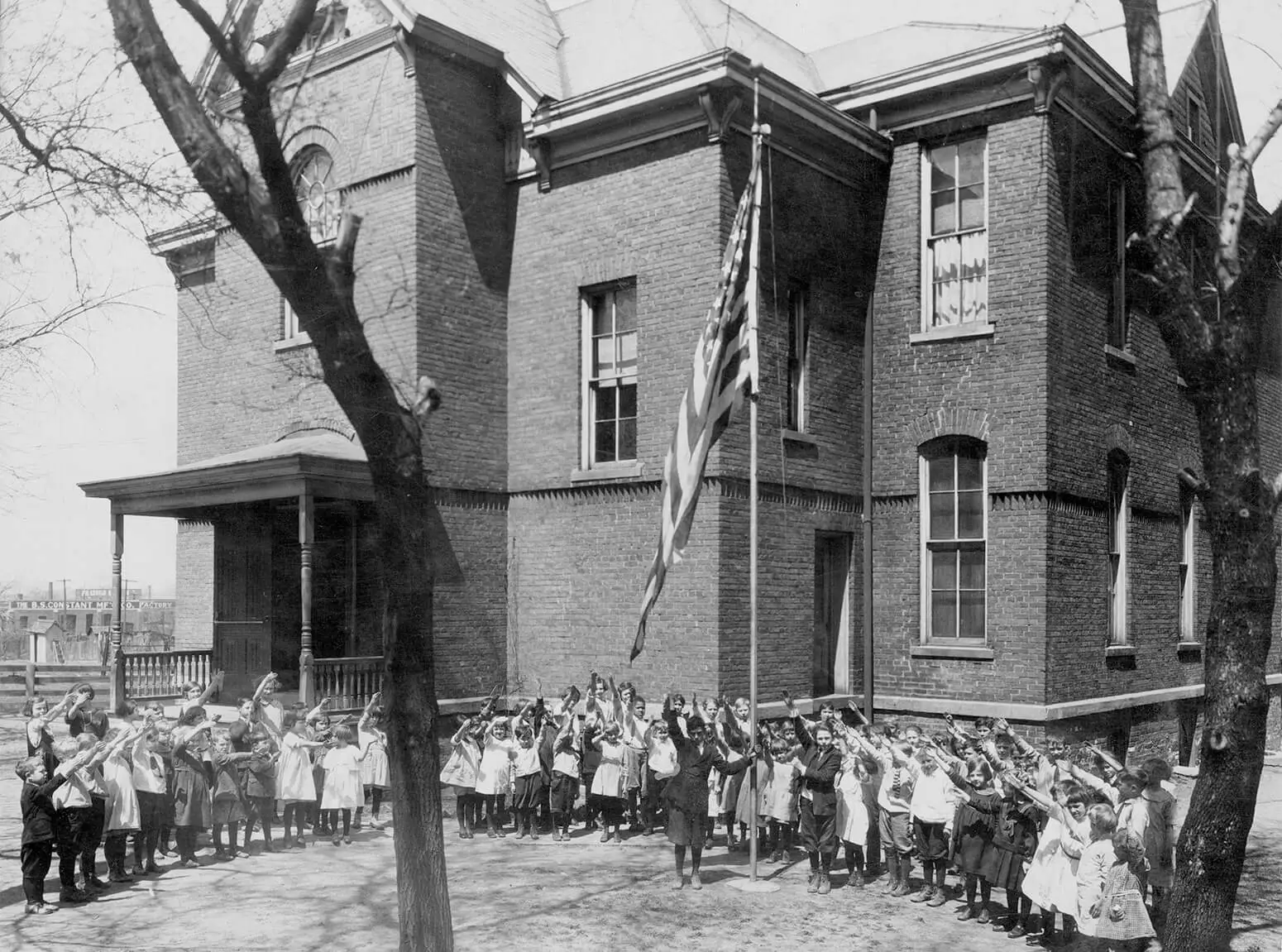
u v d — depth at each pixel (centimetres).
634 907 1070
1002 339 1727
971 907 1079
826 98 1883
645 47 1903
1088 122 1795
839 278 1819
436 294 1722
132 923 981
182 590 2219
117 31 685
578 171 1770
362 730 1424
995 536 1717
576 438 1755
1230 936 855
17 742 2142
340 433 1870
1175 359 876
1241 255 902
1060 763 1104
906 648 1794
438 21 1739
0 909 1038
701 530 1598
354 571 1803
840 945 971
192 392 2167
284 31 681
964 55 1727
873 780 1201
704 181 1623
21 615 4506
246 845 1283
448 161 1759
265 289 2028
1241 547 846
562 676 1742
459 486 1745
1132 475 1925
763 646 1641
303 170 1881
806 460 1742
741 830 1414
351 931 952
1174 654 2045
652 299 1672
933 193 1836
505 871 1217
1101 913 881
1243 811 834
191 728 1233
